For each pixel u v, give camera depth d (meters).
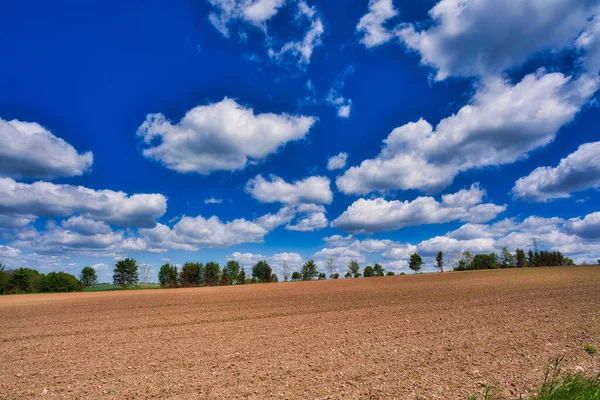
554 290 31.20
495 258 118.62
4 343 15.59
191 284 103.44
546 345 11.23
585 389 6.54
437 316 19.06
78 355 12.62
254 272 110.50
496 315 18.25
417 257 115.75
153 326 19.53
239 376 9.26
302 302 31.23
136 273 104.38
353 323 18.00
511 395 7.07
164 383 8.88
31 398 8.13
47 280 89.81
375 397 7.32
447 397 7.14
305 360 10.71
